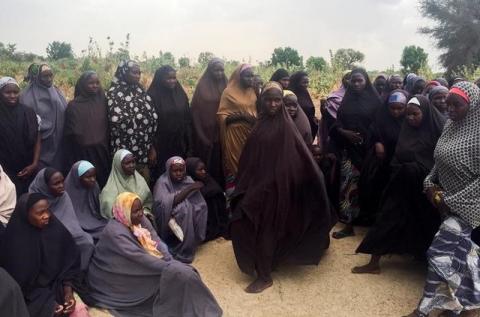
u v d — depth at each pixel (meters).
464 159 3.52
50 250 3.90
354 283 4.54
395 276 4.65
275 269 4.87
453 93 3.52
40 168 5.36
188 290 3.87
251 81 5.64
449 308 3.71
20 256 3.76
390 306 4.16
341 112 5.63
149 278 4.06
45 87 5.41
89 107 5.25
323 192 4.47
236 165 5.62
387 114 5.11
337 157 5.62
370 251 4.53
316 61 18.03
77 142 5.20
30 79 5.45
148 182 5.68
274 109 4.36
